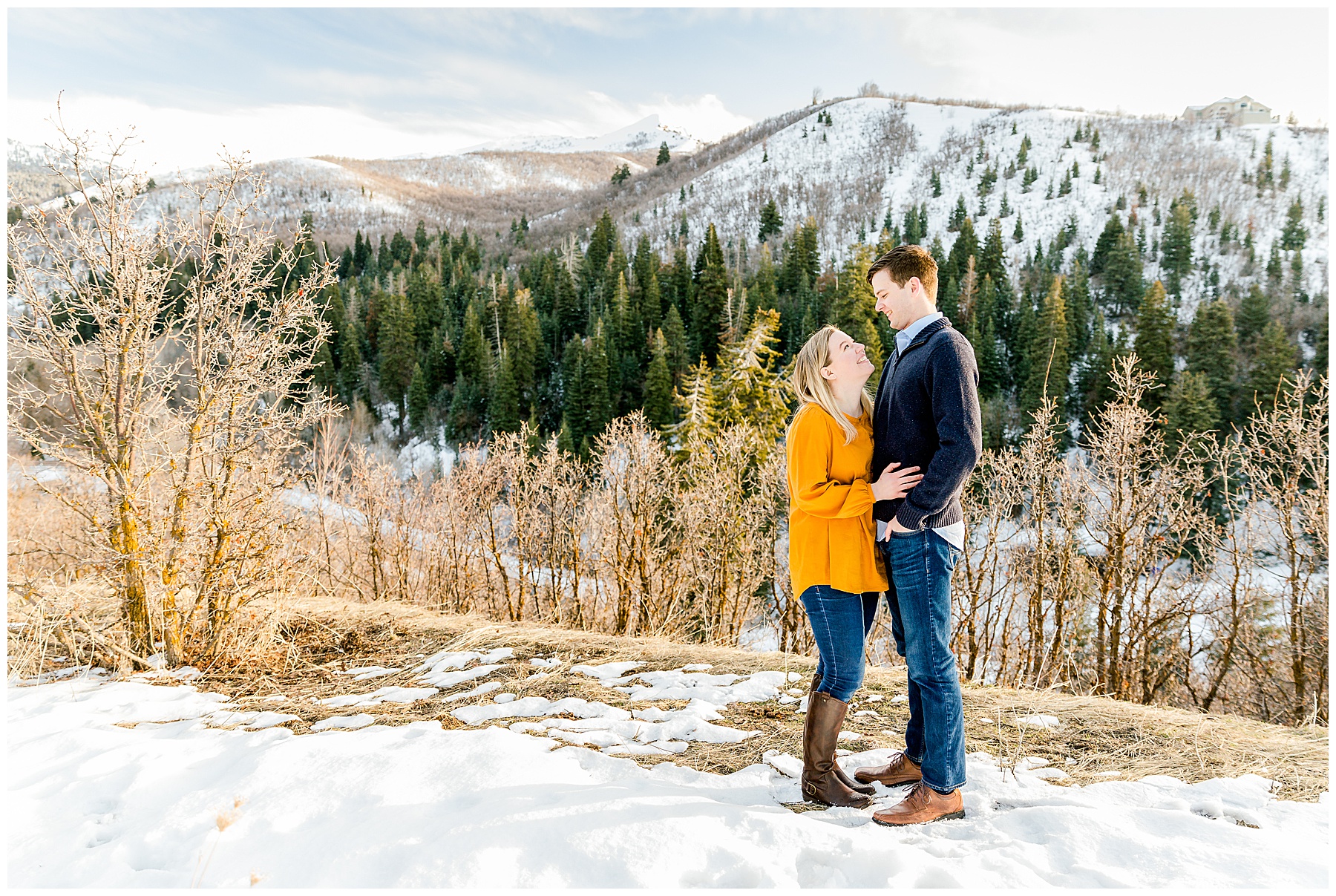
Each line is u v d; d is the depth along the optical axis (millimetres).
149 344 4254
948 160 115062
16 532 4891
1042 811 2068
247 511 4523
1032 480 10398
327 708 3463
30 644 4207
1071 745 2764
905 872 1725
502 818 1948
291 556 5070
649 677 3908
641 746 2855
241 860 1866
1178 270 71750
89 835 2047
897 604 2268
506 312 56250
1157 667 10102
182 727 3143
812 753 2273
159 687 3889
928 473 2043
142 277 4152
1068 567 10227
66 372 4051
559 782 2326
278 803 2178
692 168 148625
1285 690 9562
